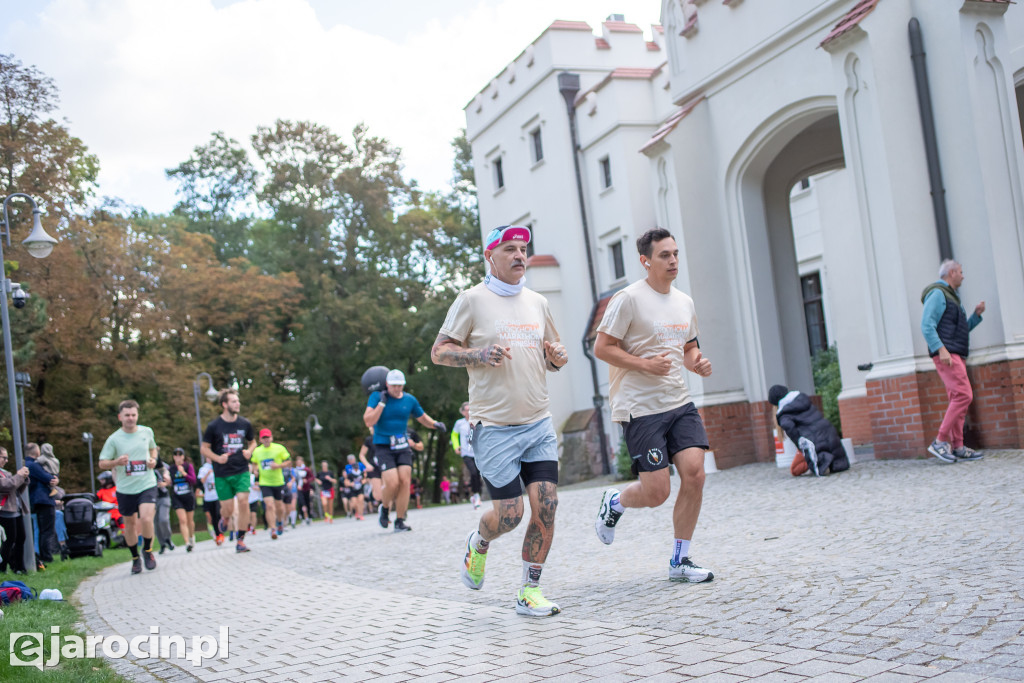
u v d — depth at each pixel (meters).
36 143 29.67
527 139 29.59
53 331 30.75
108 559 14.07
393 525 13.02
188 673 4.43
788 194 16.72
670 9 16.98
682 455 5.53
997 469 8.83
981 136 11.13
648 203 25.27
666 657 3.73
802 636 3.85
